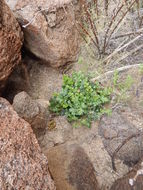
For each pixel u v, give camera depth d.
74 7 3.16
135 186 2.21
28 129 2.15
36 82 3.15
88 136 2.72
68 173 2.35
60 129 2.82
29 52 3.16
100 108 2.80
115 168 2.50
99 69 3.03
